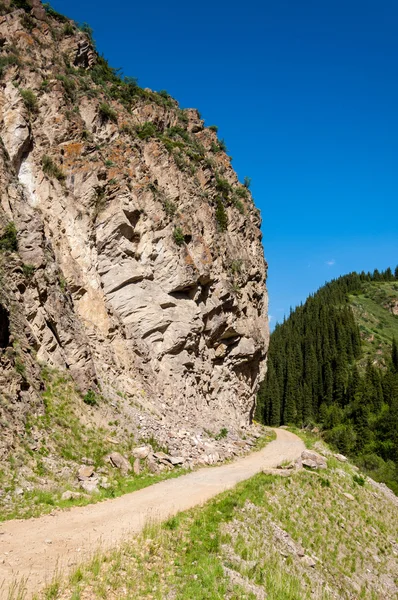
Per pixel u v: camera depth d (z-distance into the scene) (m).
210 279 40.25
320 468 29.27
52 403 20.66
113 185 32.88
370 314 193.75
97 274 30.83
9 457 15.69
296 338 147.38
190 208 41.19
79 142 32.28
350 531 22.98
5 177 25.02
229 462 29.38
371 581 20.00
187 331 35.41
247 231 52.84
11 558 10.21
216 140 57.81
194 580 11.24
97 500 16.22
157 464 22.69
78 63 40.03
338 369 123.31
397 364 131.25
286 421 107.44
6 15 34.53
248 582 12.69
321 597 15.66
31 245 24.19
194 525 14.84
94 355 27.42
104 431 22.25
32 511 13.70
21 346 20.38
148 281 34.25
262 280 55.22
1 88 29.72
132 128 40.22
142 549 11.91
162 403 30.98
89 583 9.53
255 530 17.09
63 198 30.08
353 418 98.69
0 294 20.27
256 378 51.41
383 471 63.78
